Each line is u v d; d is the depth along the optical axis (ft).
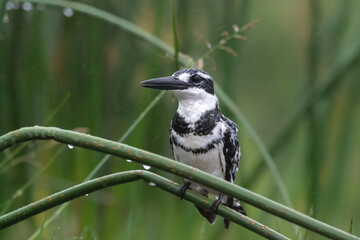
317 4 33.55
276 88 42.16
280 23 42.19
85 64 31.37
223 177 27.40
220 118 26.99
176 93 26.40
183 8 31.81
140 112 31.68
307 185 33.50
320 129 33.40
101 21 28.99
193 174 16.87
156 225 32.19
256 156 38.06
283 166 34.22
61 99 31.30
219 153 26.48
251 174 33.50
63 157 31.96
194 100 26.43
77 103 31.17
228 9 32.17
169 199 32.81
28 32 31.09
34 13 30.99
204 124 26.27
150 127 31.83
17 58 30.83
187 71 26.84
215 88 28.96
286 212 16.57
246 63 41.81
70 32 31.48
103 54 32.07
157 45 28.68
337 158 34.47
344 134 34.47
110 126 32.07
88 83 30.99
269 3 41.86
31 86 30.83
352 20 34.27
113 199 32.45
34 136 17.63
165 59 31.09
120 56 32.22
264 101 42.01
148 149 31.86
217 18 32.14
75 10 28.53
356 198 36.65
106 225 32.17
